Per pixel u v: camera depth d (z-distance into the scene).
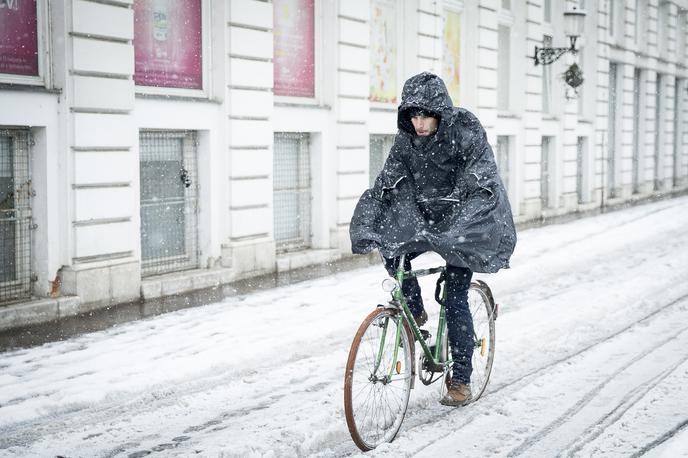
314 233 13.28
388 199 4.91
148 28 10.10
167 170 10.62
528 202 19.80
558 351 6.85
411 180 4.88
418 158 4.76
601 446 4.56
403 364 4.71
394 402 4.66
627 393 5.57
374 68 14.49
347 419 4.30
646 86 28.25
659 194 29.02
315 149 13.13
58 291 8.88
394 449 4.49
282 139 12.69
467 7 17.38
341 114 13.17
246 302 9.32
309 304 9.13
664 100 30.44
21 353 6.97
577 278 10.81
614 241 14.52
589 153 23.30
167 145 10.60
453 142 4.68
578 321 8.01
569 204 22.00
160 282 9.80
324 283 10.69
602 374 6.06
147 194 10.34
